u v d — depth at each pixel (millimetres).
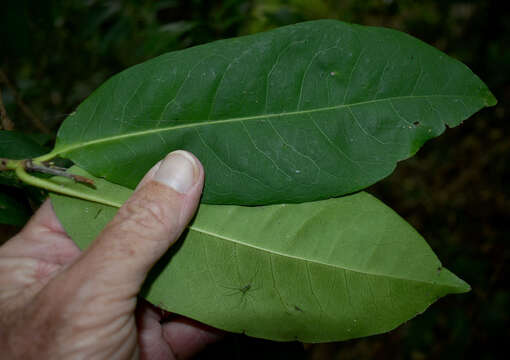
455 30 790
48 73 434
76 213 182
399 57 172
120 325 180
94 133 179
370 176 172
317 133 174
